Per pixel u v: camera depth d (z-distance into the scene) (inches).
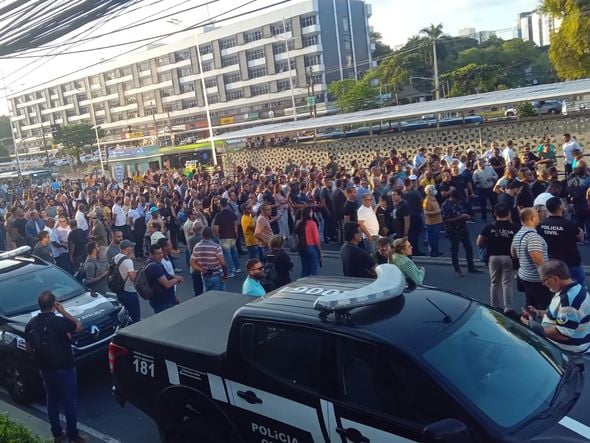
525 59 3457.2
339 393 156.9
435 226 490.3
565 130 946.7
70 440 247.8
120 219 665.0
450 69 3314.5
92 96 4997.5
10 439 191.3
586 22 1357.0
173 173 1412.4
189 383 195.9
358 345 155.8
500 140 1013.2
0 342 304.0
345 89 3260.3
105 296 348.2
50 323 241.1
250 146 1489.9
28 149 5551.2
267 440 175.6
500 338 163.2
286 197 622.5
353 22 4045.3
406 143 1125.7
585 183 478.6
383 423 147.3
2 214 839.1
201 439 192.7
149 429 259.1
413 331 156.4
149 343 210.2
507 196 455.2
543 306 273.6
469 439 127.5
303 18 3809.1
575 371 162.1
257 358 176.6
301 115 3846.0
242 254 605.6
